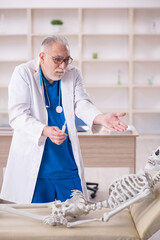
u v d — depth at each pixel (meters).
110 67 6.56
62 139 1.82
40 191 2.10
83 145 3.29
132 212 1.68
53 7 6.11
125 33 6.16
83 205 1.55
